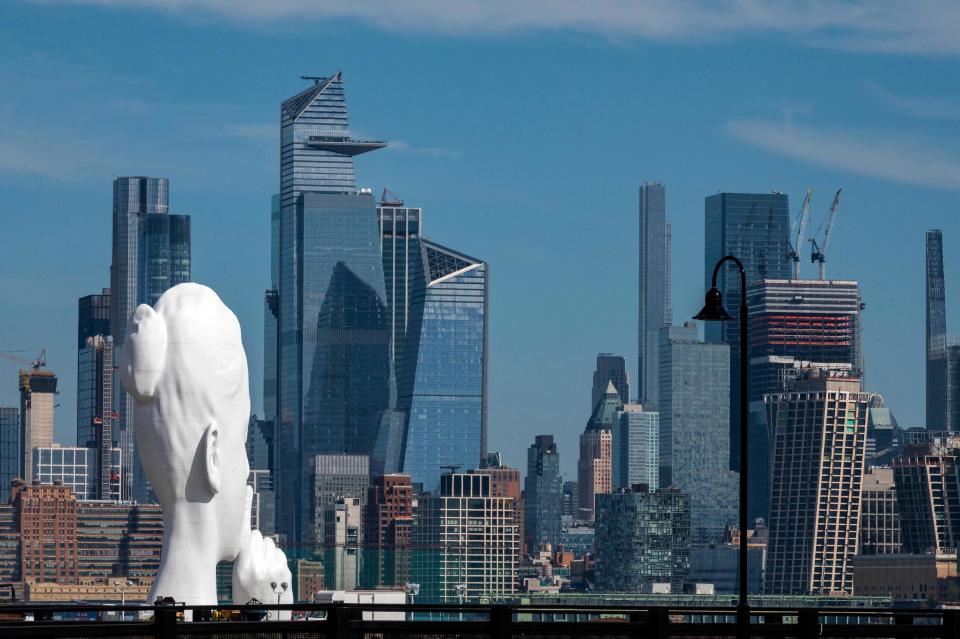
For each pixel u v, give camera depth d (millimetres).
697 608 76062
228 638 75312
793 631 76062
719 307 90250
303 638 77062
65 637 74250
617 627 75062
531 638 74875
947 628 76375
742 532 85688
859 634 76500
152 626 75562
